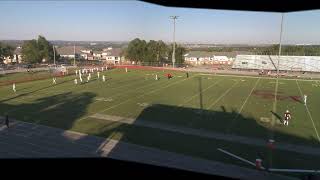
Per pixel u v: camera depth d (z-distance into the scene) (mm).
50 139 21469
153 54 85375
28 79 52906
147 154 18891
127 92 41344
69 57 99938
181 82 52062
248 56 74188
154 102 34969
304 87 48531
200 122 26875
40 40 85000
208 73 65562
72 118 27391
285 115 27688
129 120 27125
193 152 19422
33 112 29391
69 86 45781
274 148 20391
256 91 43938
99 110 30672
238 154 19234
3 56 86000
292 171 16766
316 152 19797
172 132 23766
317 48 71812
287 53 73812
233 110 31734
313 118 28891
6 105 32250
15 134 22484
